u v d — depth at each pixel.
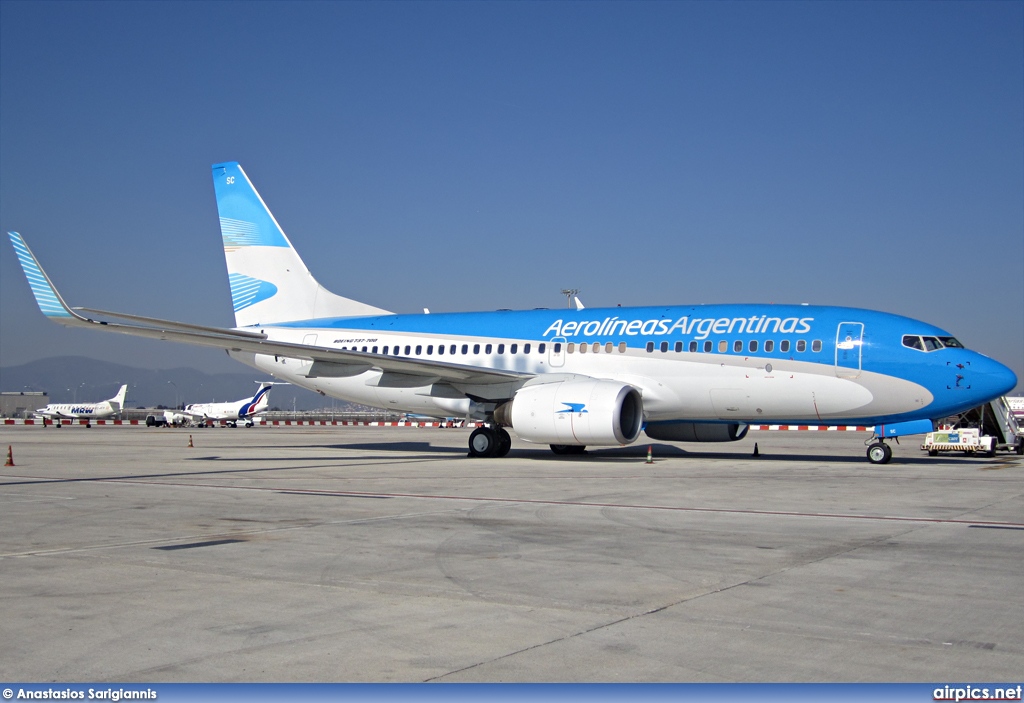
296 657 5.81
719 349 23.14
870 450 22.73
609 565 8.79
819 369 22.03
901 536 10.54
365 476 18.67
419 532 10.86
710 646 6.05
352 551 9.56
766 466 21.42
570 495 14.86
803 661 5.74
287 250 30.30
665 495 14.84
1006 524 11.51
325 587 7.82
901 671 5.56
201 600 7.35
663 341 23.91
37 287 20.67
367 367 24.17
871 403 21.75
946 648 6.02
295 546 9.87
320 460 24.20
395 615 6.87
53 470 20.66
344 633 6.36
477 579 8.15
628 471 19.78
